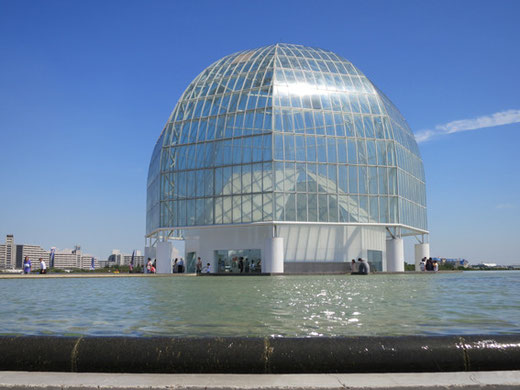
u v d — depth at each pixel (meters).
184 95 59.94
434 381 5.52
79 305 15.70
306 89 55.41
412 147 63.03
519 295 19.52
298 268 51.47
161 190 57.75
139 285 29.44
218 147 54.75
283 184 51.88
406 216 57.41
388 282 31.95
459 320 11.20
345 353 5.99
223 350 6.04
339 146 54.00
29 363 6.09
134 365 6.01
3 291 23.80
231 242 53.81
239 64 59.25
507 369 6.00
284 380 5.60
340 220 52.53
